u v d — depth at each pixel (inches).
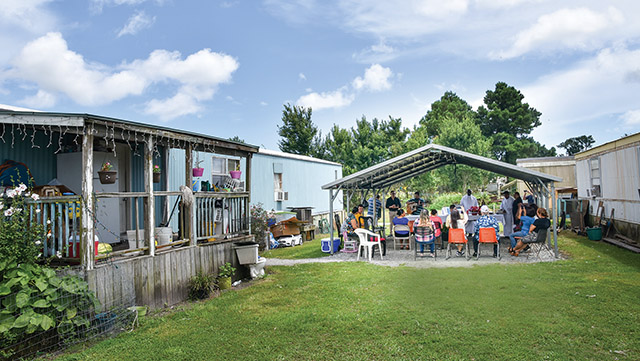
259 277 323.9
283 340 179.0
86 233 193.2
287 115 1215.6
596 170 525.3
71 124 192.4
